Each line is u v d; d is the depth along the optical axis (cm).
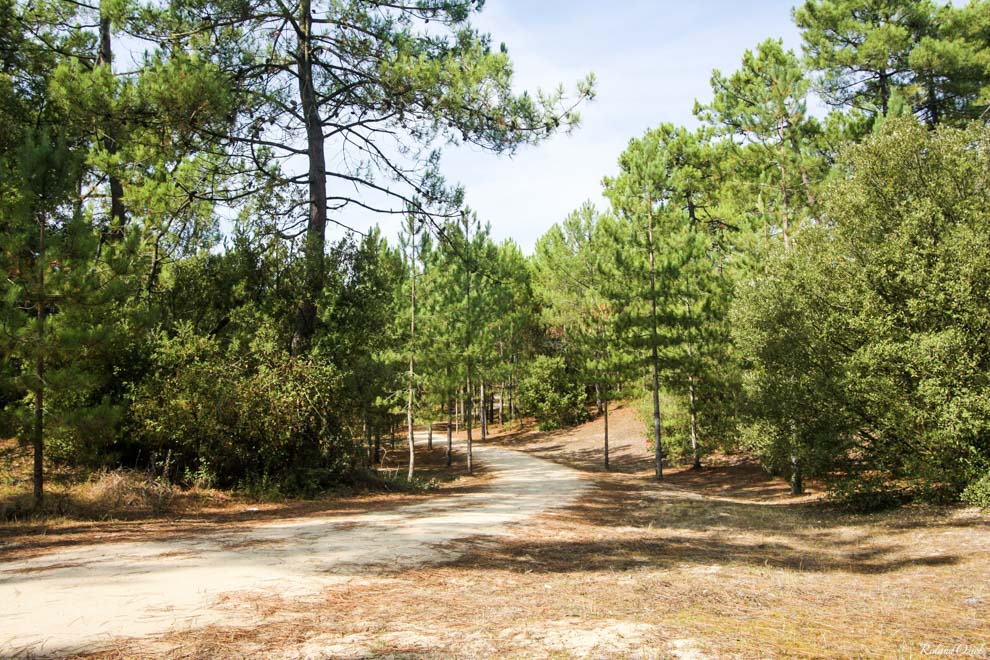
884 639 442
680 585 643
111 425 1079
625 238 2545
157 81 1295
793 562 813
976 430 1091
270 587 554
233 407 1367
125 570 606
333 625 443
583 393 4681
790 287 1470
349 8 1655
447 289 2791
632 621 479
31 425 1001
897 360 1233
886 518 1132
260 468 1502
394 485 1783
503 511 1274
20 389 1001
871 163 1373
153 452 1375
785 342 1443
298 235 1730
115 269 1092
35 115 1459
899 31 2559
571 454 3666
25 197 1024
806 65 2812
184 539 819
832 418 1344
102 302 1055
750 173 2670
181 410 1323
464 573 669
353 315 1747
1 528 880
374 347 1848
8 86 1396
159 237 1638
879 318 1267
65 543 772
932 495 1214
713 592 611
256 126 1666
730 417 2261
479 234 2909
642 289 2448
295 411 1446
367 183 1825
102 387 1306
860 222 1377
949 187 1290
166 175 1650
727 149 2900
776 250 1609
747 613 524
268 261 1711
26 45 1551
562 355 4775
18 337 968
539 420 4991
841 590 635
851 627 479
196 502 1248
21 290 954
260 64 1603
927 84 2764
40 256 1023
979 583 649
